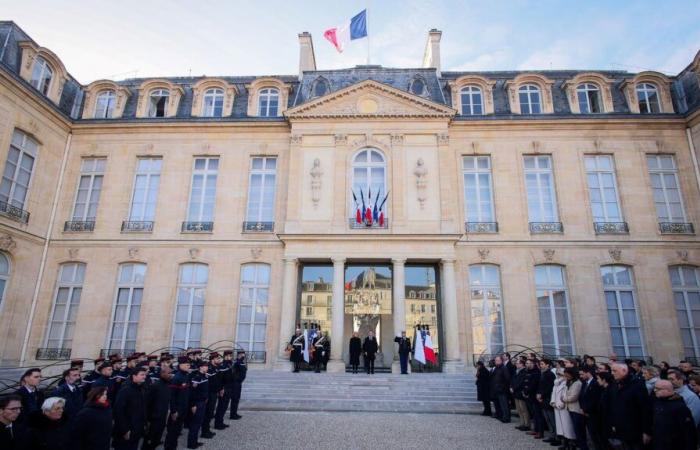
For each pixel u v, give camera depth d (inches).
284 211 718.5
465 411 460.8
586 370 304.2
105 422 203.6
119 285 696.4
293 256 677.3
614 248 678.5
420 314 695.7
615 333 652.7
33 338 661.3
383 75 797.2
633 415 246.2
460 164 731.4
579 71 850.8
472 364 641.6
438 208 697.0
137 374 255.8
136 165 757.3
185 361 313.6
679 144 717.9
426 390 521.0
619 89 764.0
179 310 687.1
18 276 645.9
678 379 254.7
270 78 787.4
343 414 444.1
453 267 665.6
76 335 666.2
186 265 707.4
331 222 693.9
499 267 684.7
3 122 618.8
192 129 761.0
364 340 685.9
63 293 693.3
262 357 658.2
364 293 713.6
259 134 761.6
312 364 658.8
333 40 862.5
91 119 754.8
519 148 731.4
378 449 315.3
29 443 187.6
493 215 710.5
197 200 741.3
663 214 698.8
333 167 721.6
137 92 806.5
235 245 705.6
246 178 740.7
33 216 676.1
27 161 673.0
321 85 788.6
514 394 388.2
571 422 308.3
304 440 336.8
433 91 772.6
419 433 364.8
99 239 709.3
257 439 339.3
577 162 720.3
